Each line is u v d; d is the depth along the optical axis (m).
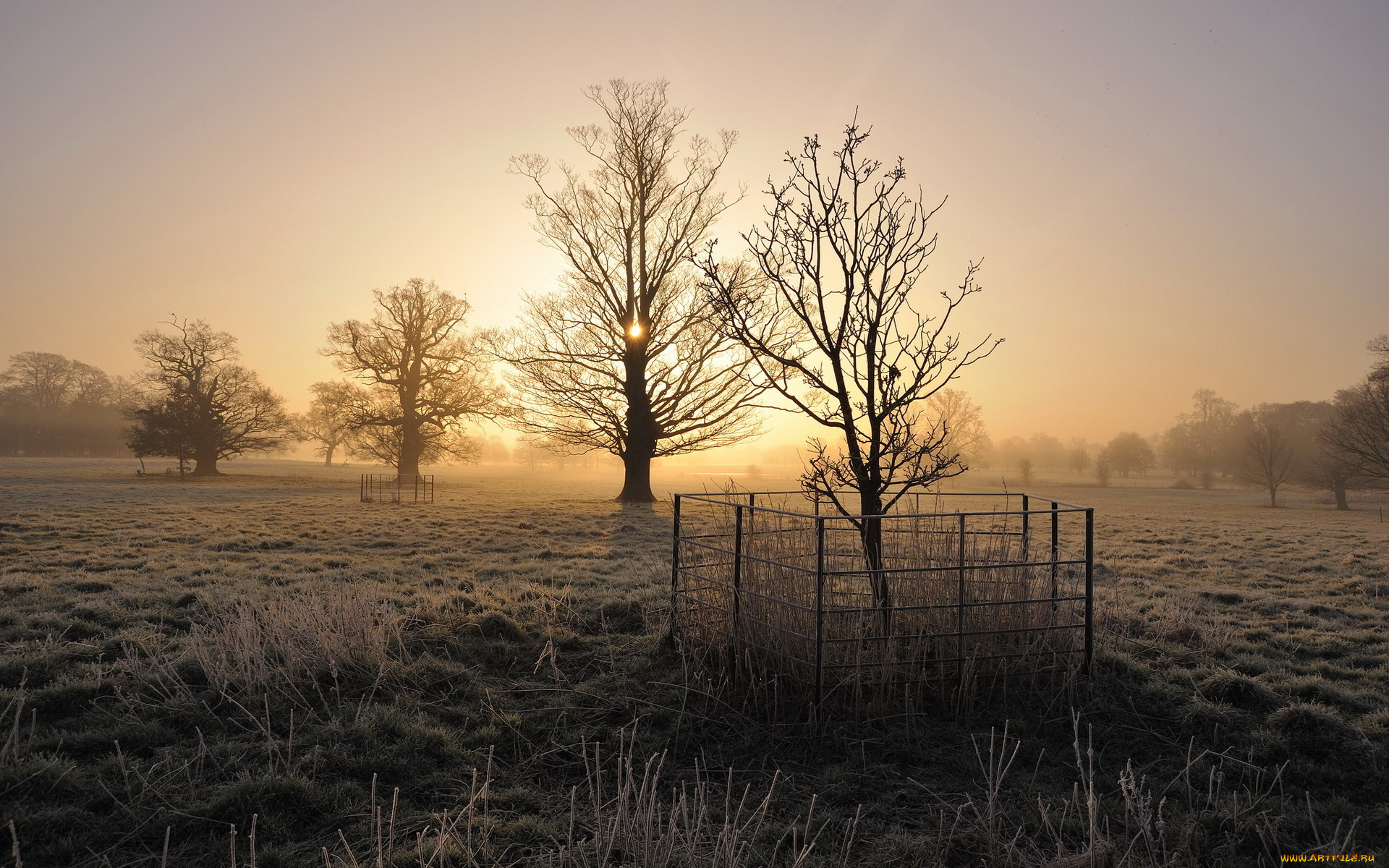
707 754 4.45
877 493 5.72
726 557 5.96
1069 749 4.55
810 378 5.96
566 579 10.10
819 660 4.60
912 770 4.25
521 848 3.37
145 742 4.26
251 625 5.80
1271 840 3.53
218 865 3.19
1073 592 5.73
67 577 9.56
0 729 4.33
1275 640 7.15
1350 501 58.34
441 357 45.06
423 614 6.98
